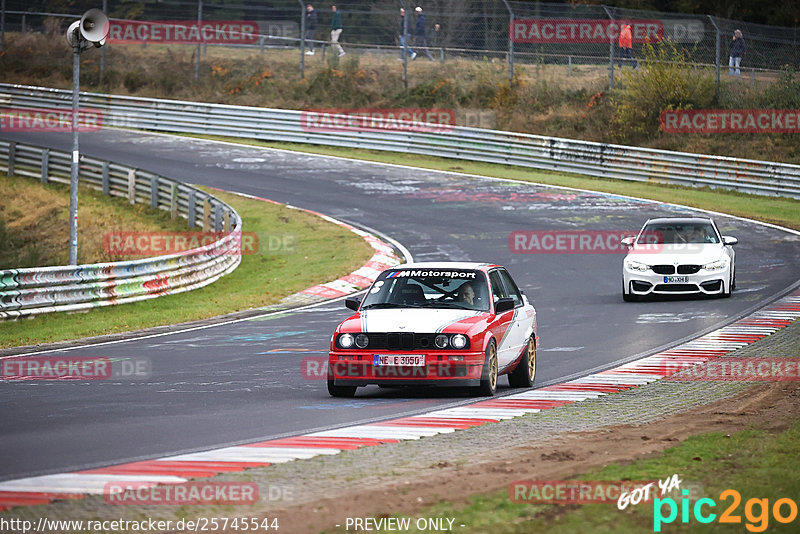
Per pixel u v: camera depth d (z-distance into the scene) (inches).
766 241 3174.2
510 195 4050.2
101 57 6387.8
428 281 1370.6
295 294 2586.1
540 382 1417.3
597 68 6058.1
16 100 5876.0
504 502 716.0
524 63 6200.8
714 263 2263.8
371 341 1256.8
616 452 901.8
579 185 4313.5
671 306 2209.6
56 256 3420.3
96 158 4190.5
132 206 3964.1
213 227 3526.1
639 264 2287.2
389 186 4256.9
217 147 5128.0
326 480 805.9
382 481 799.1
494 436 999.0
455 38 6476.4
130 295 2524.6
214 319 2251.5
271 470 845.2
